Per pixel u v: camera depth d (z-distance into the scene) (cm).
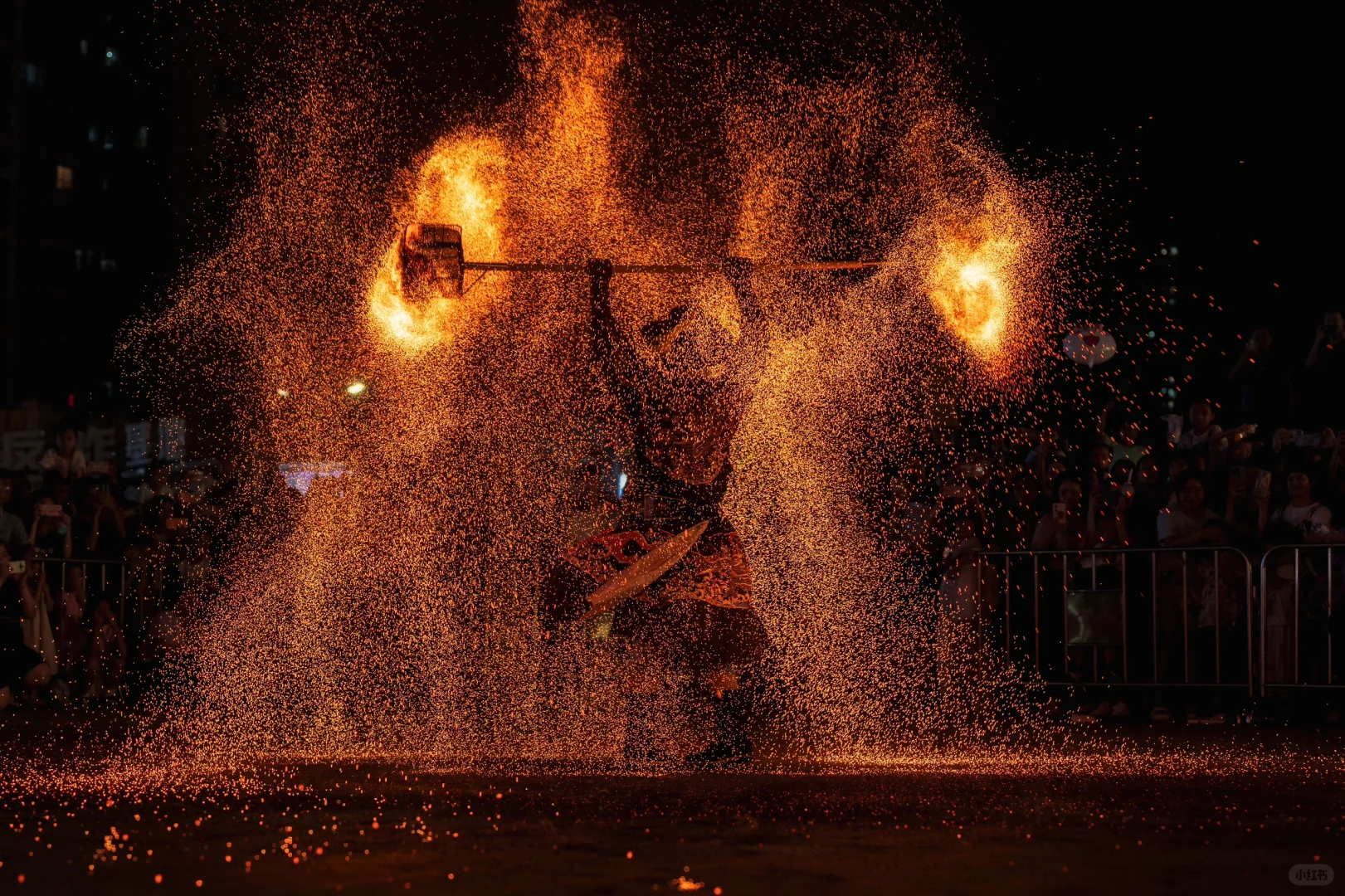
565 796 501
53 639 1021
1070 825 443
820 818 454
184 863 386
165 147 3894
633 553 558
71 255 5666
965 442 1157
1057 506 985
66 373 5531
